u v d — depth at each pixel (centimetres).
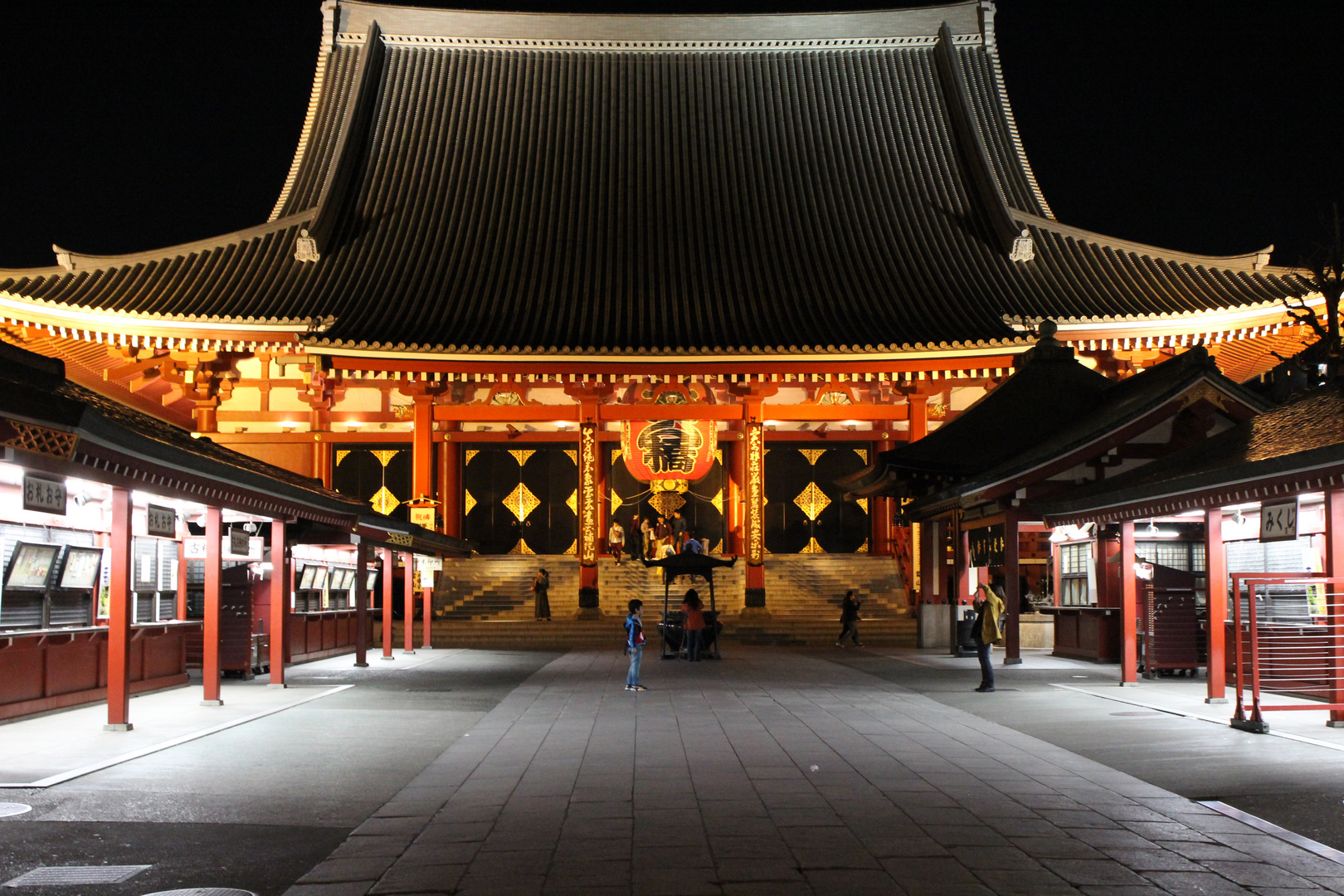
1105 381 3294
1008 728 1536
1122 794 1069
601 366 4047
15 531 1620
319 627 2933
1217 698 1770
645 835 915
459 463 4878
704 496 4900
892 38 5459
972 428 3194
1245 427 1953
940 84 5350
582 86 5372
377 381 4200
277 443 4578
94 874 800
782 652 3231
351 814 996
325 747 1380
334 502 2219
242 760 1279
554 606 4253
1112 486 2078
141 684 1984
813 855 848
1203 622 2308
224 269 4253
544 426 4850
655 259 4525
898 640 3734
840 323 4159
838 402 4572
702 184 4919
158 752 1337
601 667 2656
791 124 5216
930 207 4806
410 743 1409
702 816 984
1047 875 796
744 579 4362
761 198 4847
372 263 4400
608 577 4366
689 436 4175
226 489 1711
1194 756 1277
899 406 4231
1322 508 1853
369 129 5078
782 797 1060
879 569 4475
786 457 4903
